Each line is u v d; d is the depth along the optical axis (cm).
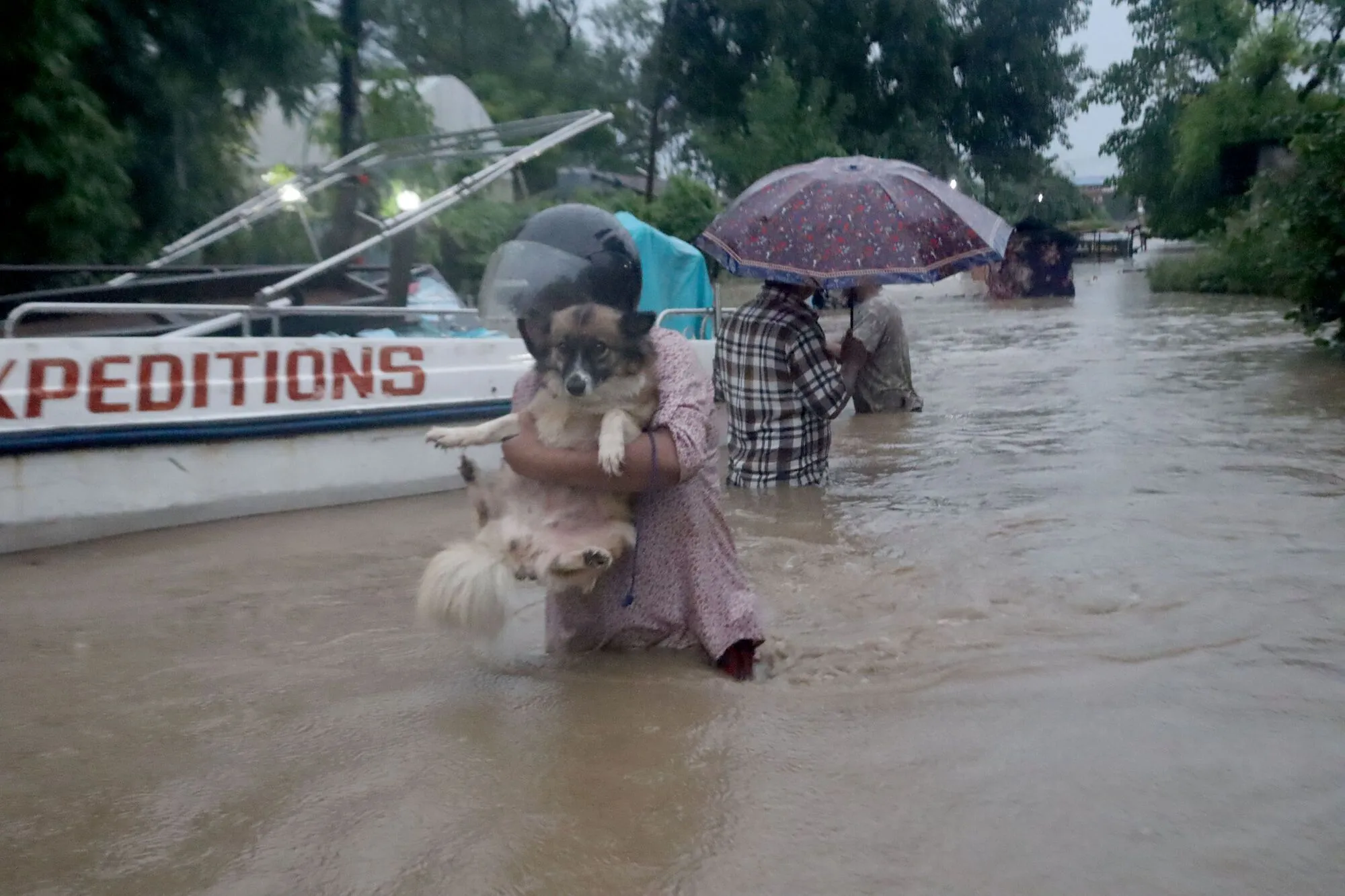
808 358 707
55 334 705
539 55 2931
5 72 999
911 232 642
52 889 267
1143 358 1311
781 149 2917
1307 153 1191
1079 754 325
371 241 724
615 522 392
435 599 379
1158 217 3494
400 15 2570
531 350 401
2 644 443
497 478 408
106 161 1070
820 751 333
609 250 425
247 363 649
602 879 267
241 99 1334
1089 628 435
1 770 330
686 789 310
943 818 291
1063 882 260
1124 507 616
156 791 315
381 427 702
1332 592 463
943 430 894
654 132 3130
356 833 289
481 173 769
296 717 365
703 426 383
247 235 929
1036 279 2759
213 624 467
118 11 1162
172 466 629
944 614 459
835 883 263
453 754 334
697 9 3184
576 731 348
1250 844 273
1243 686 371
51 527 592
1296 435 788
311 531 630
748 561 550
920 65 3434
